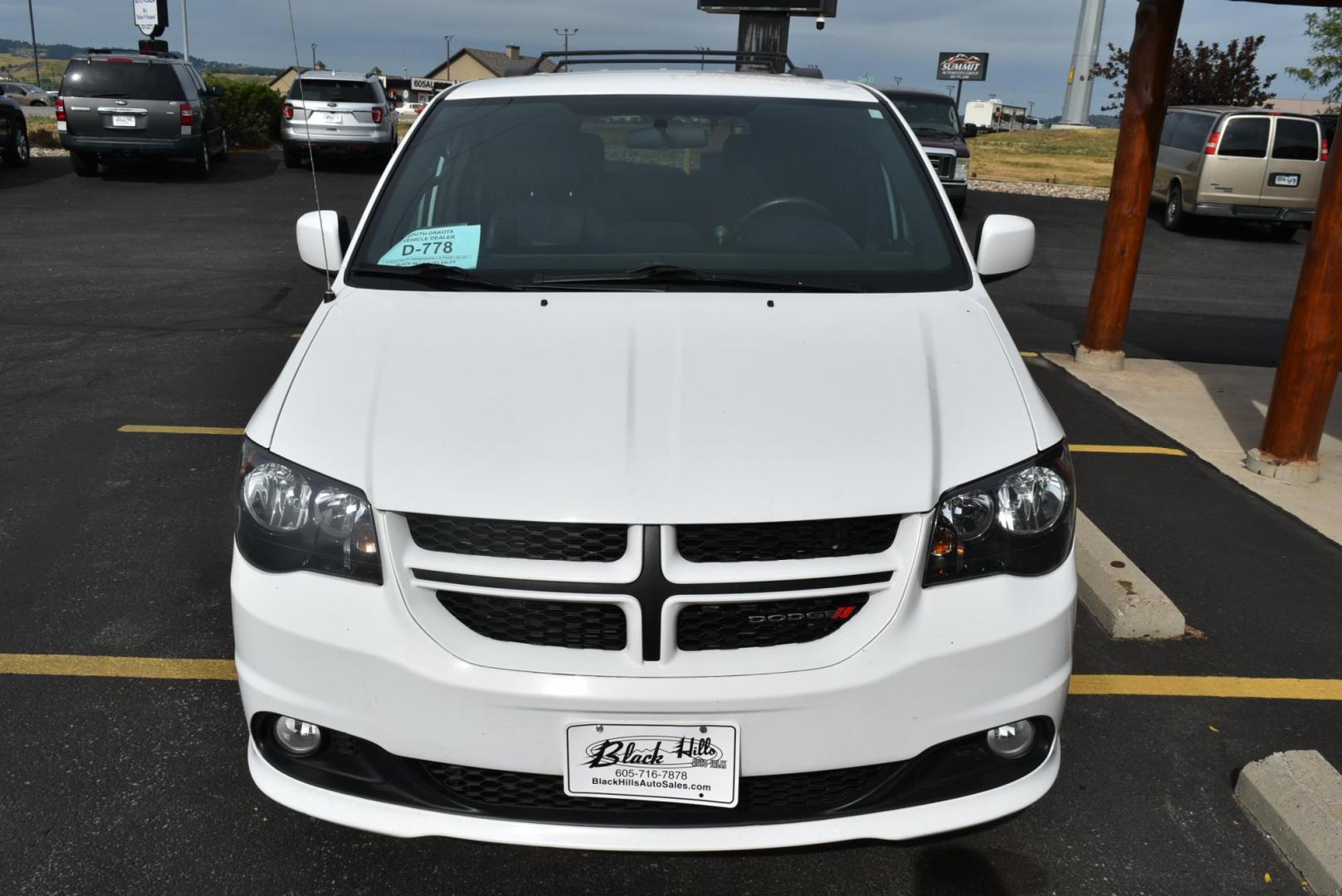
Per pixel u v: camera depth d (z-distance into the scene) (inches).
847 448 88.9
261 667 89.0
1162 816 111.2
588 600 83.2
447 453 88.1
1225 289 471.8
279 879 99.2
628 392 93.0
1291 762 112.0
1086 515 190.7
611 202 127.6
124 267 412.8
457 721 84.7
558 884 99.7
